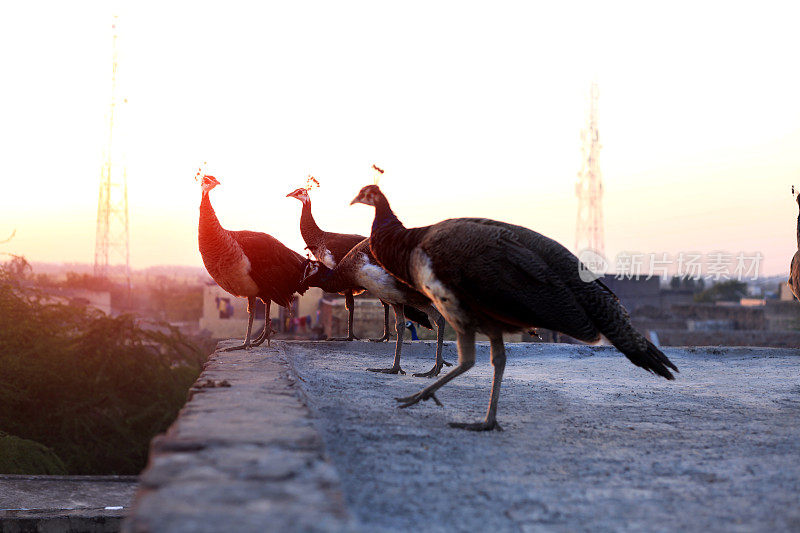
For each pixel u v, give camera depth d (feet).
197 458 11.32
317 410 19.53
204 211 29.43
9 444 64.08
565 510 12.31
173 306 307.58
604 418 21.02
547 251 18.71
